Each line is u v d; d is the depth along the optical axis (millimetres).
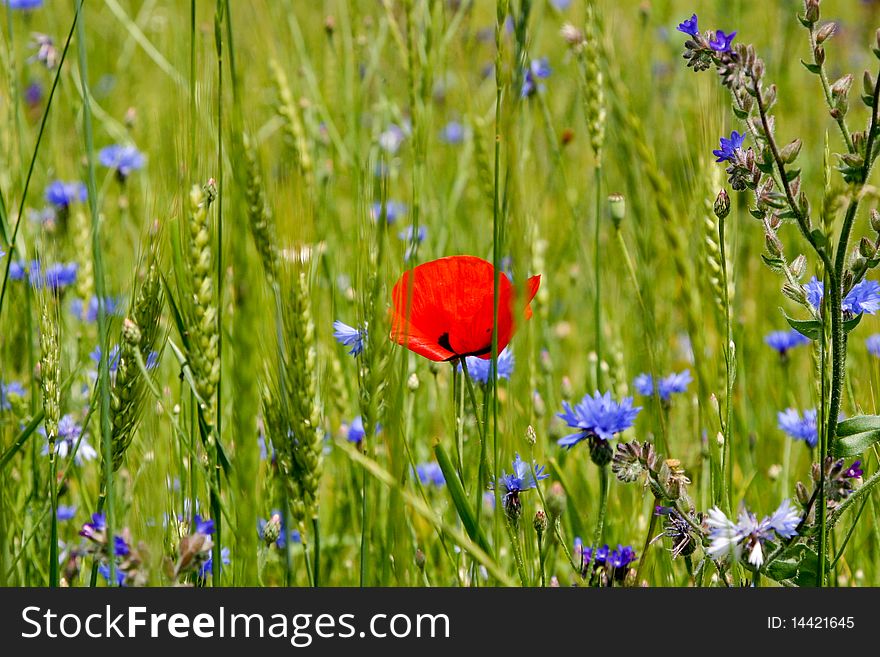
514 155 2125
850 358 3564
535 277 2312
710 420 2641
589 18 3326
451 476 2082
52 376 2244
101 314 2021
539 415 3109
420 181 3676
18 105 4031
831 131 5652
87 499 2936
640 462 2189
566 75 5953
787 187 2123
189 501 2328
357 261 2152
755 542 2137
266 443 2742
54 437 2260
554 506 2295
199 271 2104
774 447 3793
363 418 2070
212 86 2717
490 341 2254
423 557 2637
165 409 2176
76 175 5219
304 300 2047
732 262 2820
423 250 4188
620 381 3348
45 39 4719
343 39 5168
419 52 3756
